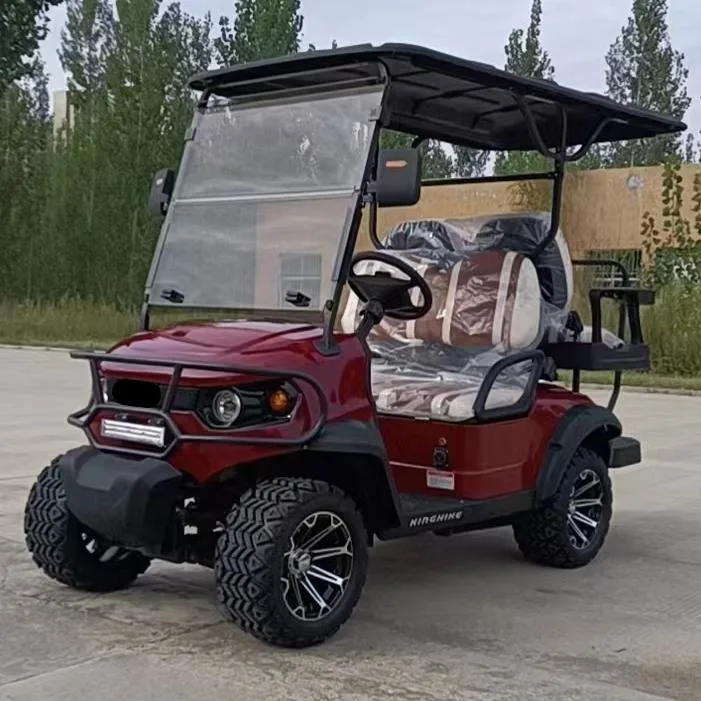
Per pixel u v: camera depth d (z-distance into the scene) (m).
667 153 26.50
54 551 4.71
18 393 13.31
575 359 5.57
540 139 5.36
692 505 7.19
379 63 4.46
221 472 4.05
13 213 28.73
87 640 4.25
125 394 4.35
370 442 4.16
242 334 4.29
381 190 4.16
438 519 4.69
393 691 3.77
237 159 4.77
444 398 4.95
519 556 5.82
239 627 4.25
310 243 4.42
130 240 27.22
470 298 5.55
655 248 18.33
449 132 5.95
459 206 7.98
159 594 4.89
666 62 39.44
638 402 13.98
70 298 27.80
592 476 5.66
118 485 4.06
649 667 4.08
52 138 30.39
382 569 5.52
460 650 4.23
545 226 5.80
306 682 3.83
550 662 4.12
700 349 16.95
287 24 29.19
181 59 28.14
